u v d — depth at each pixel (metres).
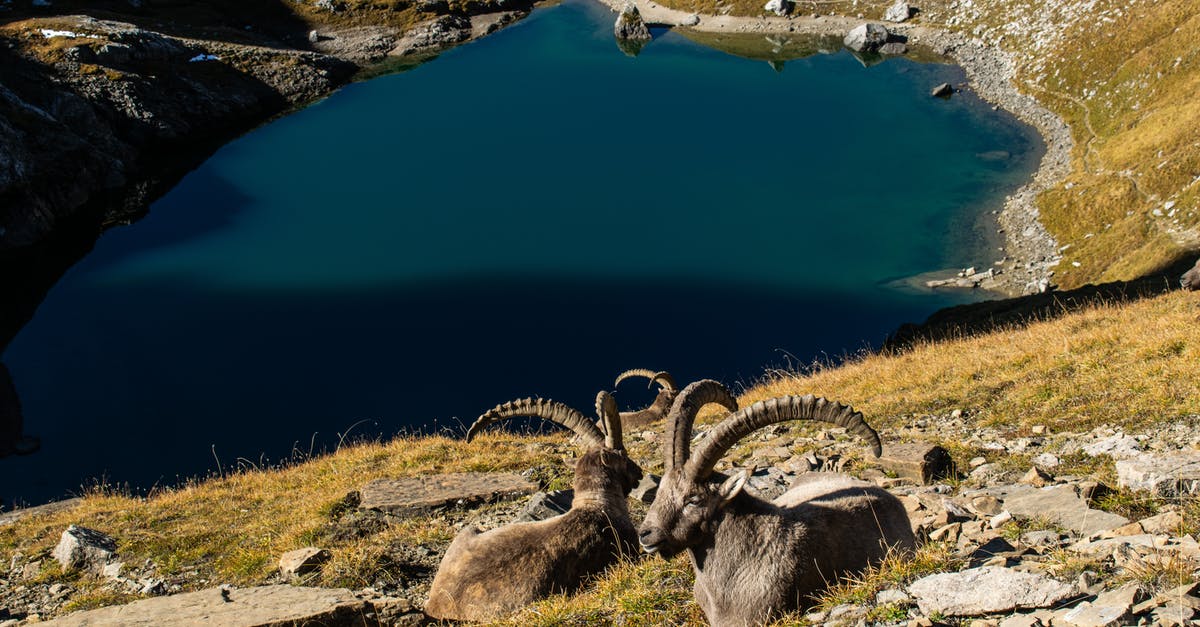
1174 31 74.44
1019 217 64.75
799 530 6.97
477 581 8.81
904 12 108.94
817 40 112.00
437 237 72.38
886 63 102.25
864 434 6.58
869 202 71.44
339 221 76.12
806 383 21.77
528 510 12.34
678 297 60.47
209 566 12.62
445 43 120.94
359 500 14.41
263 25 120.94
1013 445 13.12
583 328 56.97
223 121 96.00
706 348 53.38
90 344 58.50
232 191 82.19
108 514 16.14
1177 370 14.06
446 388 50.75
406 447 18.81
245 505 15.93
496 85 107.38
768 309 57.41
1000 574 6.47
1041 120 80.25
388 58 117.38
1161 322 17.41
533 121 96.38
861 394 18.92
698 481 6.93
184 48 101.62
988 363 18.22
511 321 58.91
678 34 120.69
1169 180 56.50
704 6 124.19
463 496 13.98
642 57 113.69
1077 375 15.72
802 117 91.00
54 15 104.06
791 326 55.09
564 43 120.69
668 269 64.69
